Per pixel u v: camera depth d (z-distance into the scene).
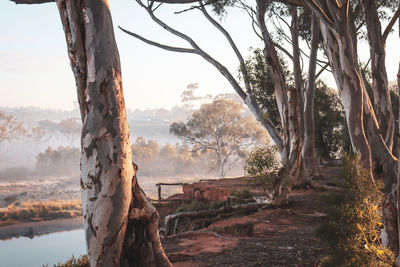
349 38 7.16
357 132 6.77
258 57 16.42
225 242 6.80
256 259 5.55
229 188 15.84
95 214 3.49
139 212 3.73
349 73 7.02
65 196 53.28
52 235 24.83
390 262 3.59
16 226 28.64
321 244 6.32
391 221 4.15
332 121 24.38
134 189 3.77
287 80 17.80
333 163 24.48
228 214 10.85
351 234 3.74
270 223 8.66
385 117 9.22
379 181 3.85
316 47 15.38
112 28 3.65
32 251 18.69
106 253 3.53
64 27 3.60
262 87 16.58
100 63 3.52
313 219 8.84
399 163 3.58
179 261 5.63
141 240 3.79
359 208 3.71
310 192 13.69
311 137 16.14
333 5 7.17
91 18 3.52
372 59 9.55
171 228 11.09
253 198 12.70
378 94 9.27
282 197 10.77
